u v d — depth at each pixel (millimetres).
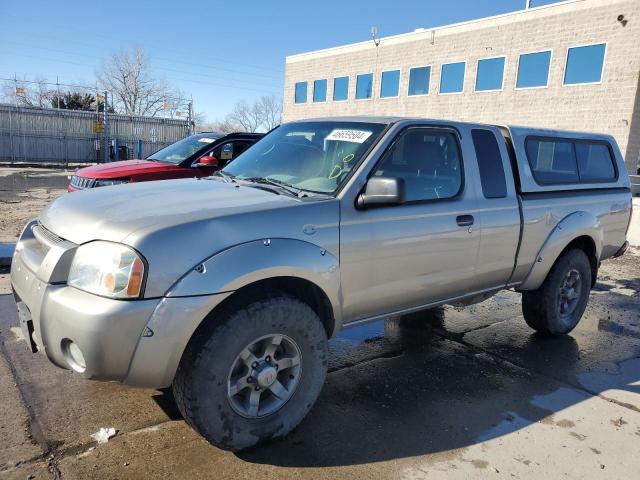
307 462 3021
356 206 3375
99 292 2596
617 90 21797
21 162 33844
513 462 3143
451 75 28156
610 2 21656
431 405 3797
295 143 4105
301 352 3135
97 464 2879
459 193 4059
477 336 5293
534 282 4824
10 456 2891
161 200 3168
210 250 2758
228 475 2859
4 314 4980
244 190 3475
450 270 4000
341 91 34812
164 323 2611
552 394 4070
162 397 3641
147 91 63969
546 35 23922
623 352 5020
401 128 3744
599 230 5297
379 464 3045
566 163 5172
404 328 5434
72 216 3006
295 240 3062
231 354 2826
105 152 35469
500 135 4512
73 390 3656
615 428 3598
